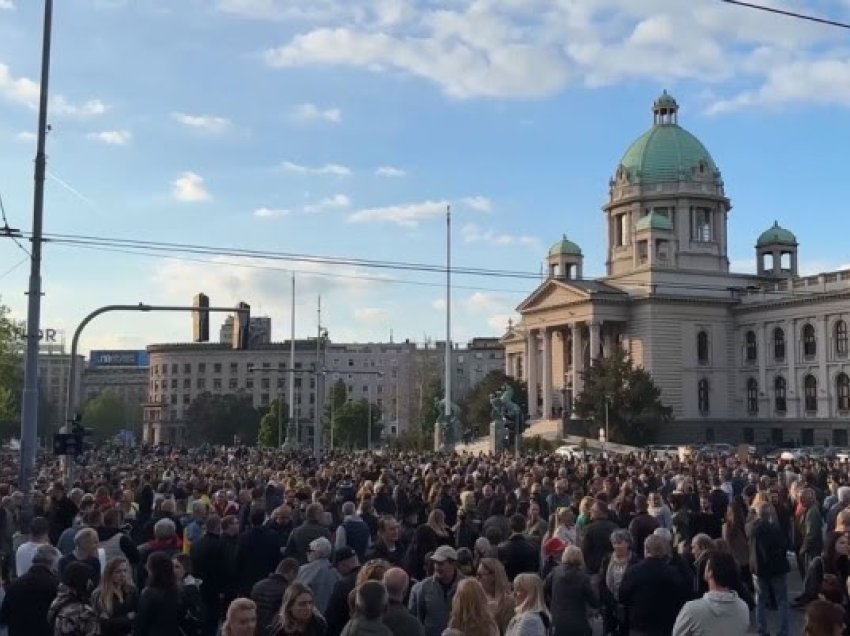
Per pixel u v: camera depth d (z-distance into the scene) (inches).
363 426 6855.3
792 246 6161.4
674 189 6003.9
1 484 1176.8
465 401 6333.7
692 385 5315.0
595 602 566.9
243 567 693.3
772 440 5191.9
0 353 4160.9
